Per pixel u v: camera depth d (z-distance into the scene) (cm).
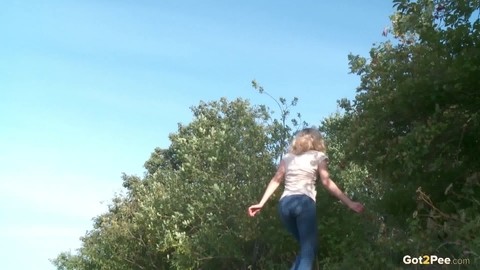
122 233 2481
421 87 884
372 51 1066
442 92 877
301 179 553
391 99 944
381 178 1024
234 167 1734
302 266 517
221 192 1627
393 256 843
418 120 939
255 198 1531
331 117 1463
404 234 905
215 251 1714
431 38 882
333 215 1118
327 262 1008
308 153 566
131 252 2481
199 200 1766
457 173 895
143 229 2384
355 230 1059
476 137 895
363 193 1219
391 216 983
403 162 909
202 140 1850
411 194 928
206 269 1775
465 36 858
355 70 1097
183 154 1934
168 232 1834
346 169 1255
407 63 980
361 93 1084
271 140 1614
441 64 881
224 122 1800
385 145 984
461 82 845
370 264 866
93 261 2895
